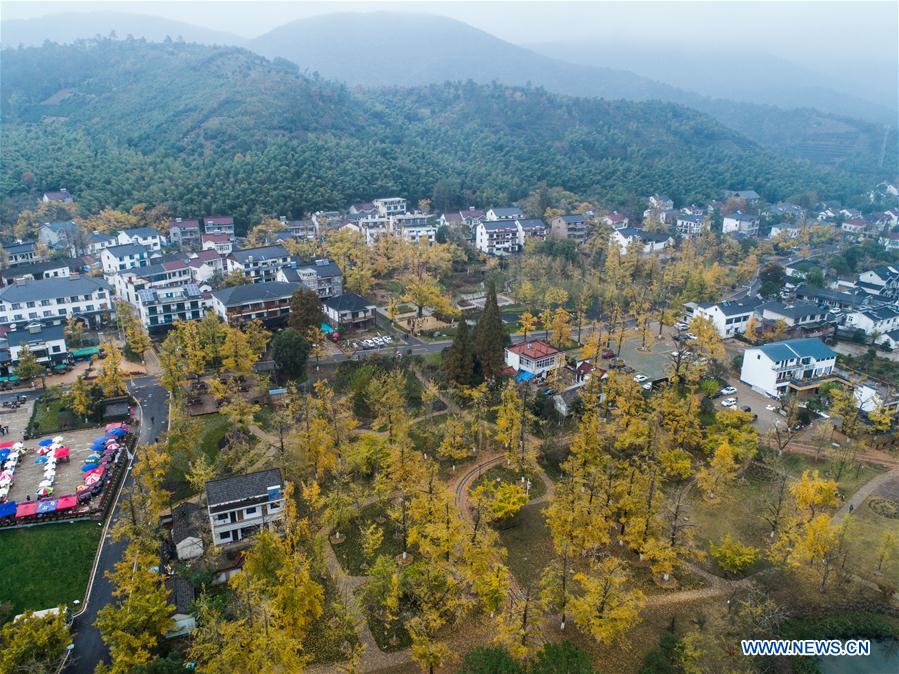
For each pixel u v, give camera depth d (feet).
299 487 316.40
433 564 244.63
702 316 522.47
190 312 502.38
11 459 325.21
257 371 438.40
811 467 345.31
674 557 256.73
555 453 345.92
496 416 392.68
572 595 241.55
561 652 203.51
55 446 337.52
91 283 508.12
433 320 540.93
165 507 296.71
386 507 302.04
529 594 233.35
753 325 518.37
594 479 287.69
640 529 266.16
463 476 333.83
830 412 384.27
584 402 376.89
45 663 201.26
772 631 231.50
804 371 443.32
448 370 415.44
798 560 265.95
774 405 419.95
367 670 214.90
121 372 393.29
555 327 490.49
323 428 331.36
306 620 225.15
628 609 219.41
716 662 215.51
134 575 223.30
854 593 254.06
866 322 541.34
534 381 430.20
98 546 271.08
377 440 336.49
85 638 225.15
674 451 331.77
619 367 448.65
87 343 471.21
